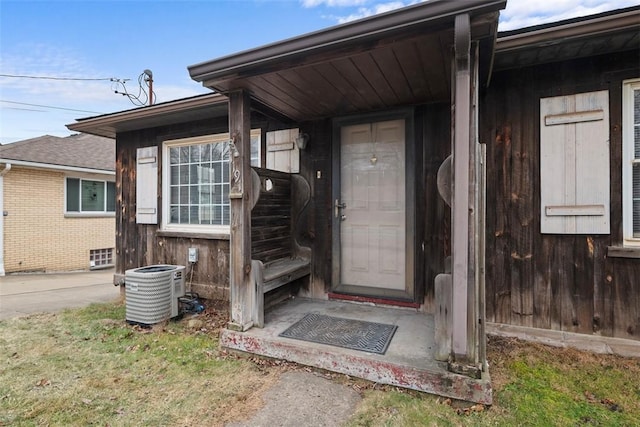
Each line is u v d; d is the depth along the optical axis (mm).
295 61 2463
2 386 2348
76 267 9875
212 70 2650
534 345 2889
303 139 3871
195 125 4609
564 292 2896
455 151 2084
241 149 2920
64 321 3854
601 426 1879
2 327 3646
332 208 3846
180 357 2814
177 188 4879
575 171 2842
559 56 2783
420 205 3432
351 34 2141
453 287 2121
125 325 3684
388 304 3559
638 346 2652
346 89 2969
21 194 8711
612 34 2398
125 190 5246
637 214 2701
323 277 3881
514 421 1920
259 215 3410
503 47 2602
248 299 2965
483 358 2238
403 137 3547
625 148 2707
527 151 2994
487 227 3141
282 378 2434
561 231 2887
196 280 4609
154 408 2082
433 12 1916
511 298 3062
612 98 2732
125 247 5242
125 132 5219
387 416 1982
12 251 8547
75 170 9469
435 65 2479
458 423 1914
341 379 2410
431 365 2250
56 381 2416
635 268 2693
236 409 2064
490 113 3105
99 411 2053
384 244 3639
